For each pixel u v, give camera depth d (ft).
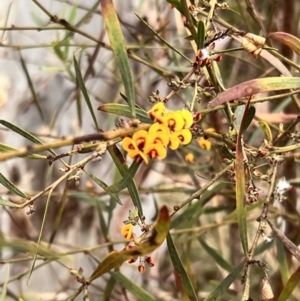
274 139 1.76
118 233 2.80
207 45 1.30
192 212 1.99
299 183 1.91
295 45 1.28
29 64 2.97
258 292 2.59
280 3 2.45
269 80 1.17
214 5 1.40
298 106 1.77
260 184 2.48
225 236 3.00
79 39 2.85
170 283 3.05
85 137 1.08
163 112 1.18
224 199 2.75
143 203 3.09
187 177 3.04
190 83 1.33
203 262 3.13
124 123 1.18
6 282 1.73
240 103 1.39
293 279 1.30
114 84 2.96
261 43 1.31
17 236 2.92
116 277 1.82
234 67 2.68
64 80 3.00
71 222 3.00
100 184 1.32
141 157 1.15
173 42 2.62
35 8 2.86
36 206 2.97
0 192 2.17
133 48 2.26
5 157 1.04
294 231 2.22
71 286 2.95
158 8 2.53
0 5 2.84
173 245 1.32
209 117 2.12
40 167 2.98
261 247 2.02
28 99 2.98
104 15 1.11
